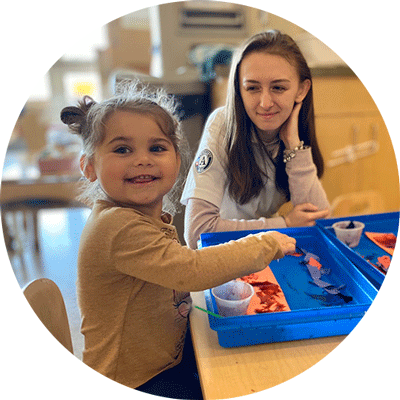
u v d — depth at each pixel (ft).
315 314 2.29
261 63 3.65
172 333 2.83
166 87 5.88
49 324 2.69
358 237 3.26
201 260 2.36
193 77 6.18
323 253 3.24
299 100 3.92
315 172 4.09
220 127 4.01
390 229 3.56
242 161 3.92
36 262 6.39
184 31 6.79
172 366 2.87
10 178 5.87
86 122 2.79
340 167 6.86
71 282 6.03
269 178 4.16
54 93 7.39
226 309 2.39
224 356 2.20
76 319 5.11
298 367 2.11
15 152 6.79
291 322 2.27
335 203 7.00
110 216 2.51
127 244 2.43
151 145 2.70
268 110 3.74
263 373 2.07
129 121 2.66
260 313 2.45
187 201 3.92
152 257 2.36
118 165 2.65
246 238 2.59
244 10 6.73
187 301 2.96
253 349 2.25
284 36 3.78
